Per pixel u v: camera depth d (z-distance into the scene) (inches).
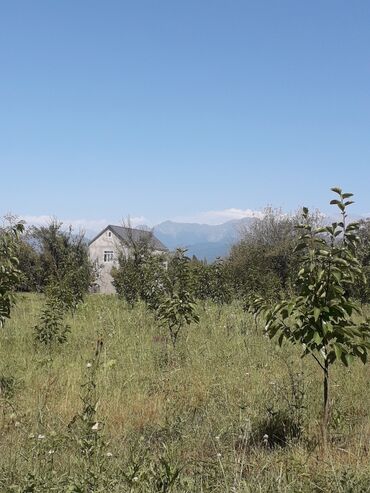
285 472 156.1
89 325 518.0
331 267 191.0
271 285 768.9
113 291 2145.7
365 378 287.9
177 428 201.8
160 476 136.6
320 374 301.7
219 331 453.4
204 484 150.9
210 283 723.4
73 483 128.8
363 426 211.2
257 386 269.9
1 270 278.8
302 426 202.4
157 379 293.9
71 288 668.1
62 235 1073.5
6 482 140.7
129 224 1291.8
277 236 1535.4
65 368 322.3
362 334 190.5
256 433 202.4
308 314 190.7
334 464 167.8
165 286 524.4
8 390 271.1
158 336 456.1
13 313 569.6
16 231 287.3
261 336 420.8
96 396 249.4
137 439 192.9
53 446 168.6
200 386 277.6
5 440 193.6
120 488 136.1
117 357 357.7
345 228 193.8
